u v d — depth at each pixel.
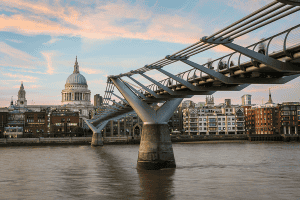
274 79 35.34
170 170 51.69
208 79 38.97
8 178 48.16
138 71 47.53
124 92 52.69
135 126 198.25
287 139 156.88
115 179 45.47
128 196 34.72
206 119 184.00
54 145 153.75
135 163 66.19
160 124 52.47
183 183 41.06
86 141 160.88
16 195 36.22
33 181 45.31
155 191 36.72
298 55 25.02
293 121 169.62
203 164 60.91
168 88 47.25
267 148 107.56
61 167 61.41
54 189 39.31
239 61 31.75
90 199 33.81
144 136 52.69
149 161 51.66
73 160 75.25
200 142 155.00
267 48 26.80
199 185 39.72
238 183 41.00
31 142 154.25
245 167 56.56
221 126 182.50
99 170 56.00
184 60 35.00
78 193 36.75
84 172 53.81
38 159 78.62
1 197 35.34
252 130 183.12
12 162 71.50
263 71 32.38
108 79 55.94
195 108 186.88
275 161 66.88
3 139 151.88
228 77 35.09
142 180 43.66
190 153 88.50
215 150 99.81
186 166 57.31
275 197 33.41
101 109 111.62
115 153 96.19
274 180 43.12
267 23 20.70
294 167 56.81
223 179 43.88
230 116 182.38
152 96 55.34
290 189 37.28
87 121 148.38
